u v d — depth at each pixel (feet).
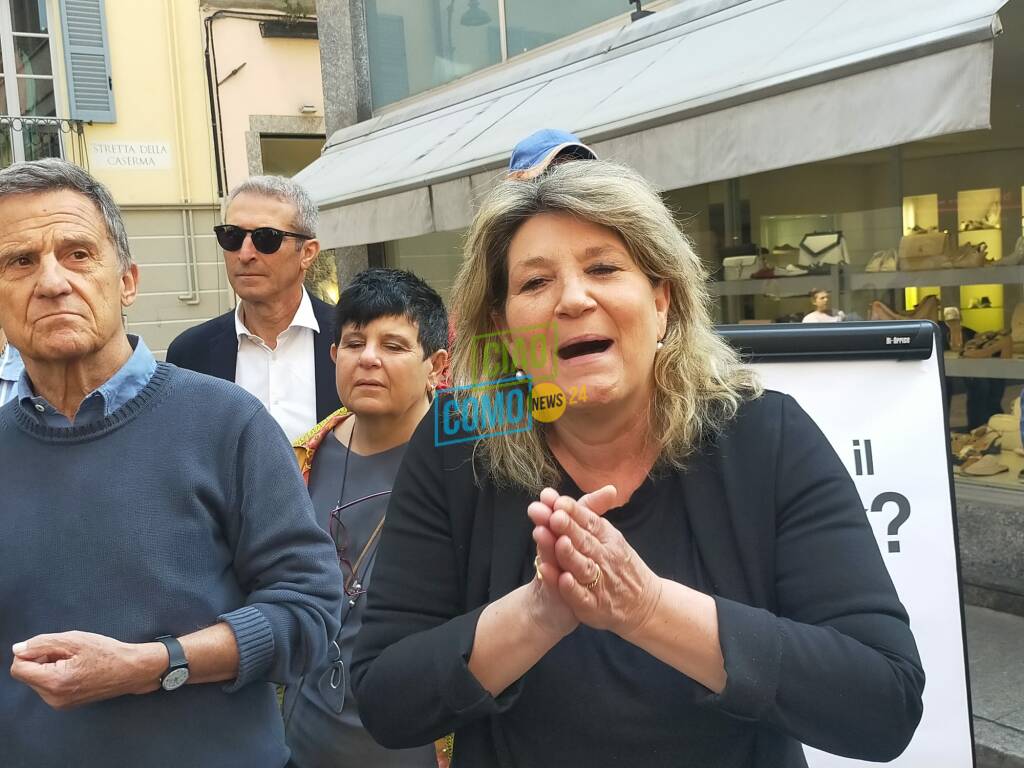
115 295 5.02
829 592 3.68
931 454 5.98
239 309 9.87
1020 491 13.94
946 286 15.35
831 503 3.85
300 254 9.57
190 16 33.04
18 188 4.77
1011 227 14.90
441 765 5.98
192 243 33.68
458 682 3.55
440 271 24.85
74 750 4.56
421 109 23.95
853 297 16.46
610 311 3.80
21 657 4.14
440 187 17.99
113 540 4.69
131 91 32.60
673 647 3.38
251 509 5.06
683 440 3.96
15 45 31.45
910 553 5.91
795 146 10.89
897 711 3.46
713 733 3.75
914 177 15.71
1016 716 10.24
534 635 3.49
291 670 4.99
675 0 17.66
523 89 20.08
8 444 4.98
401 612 4.11
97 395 4.88
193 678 4.59
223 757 4.77
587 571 3.19
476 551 4.13
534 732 3.86
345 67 26.99
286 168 37.83
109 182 32.48
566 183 3.86
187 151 33.35
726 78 12.24
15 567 4.68
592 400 3.81
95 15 31.76
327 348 9.73
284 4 33.78
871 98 9.96
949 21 9.38
